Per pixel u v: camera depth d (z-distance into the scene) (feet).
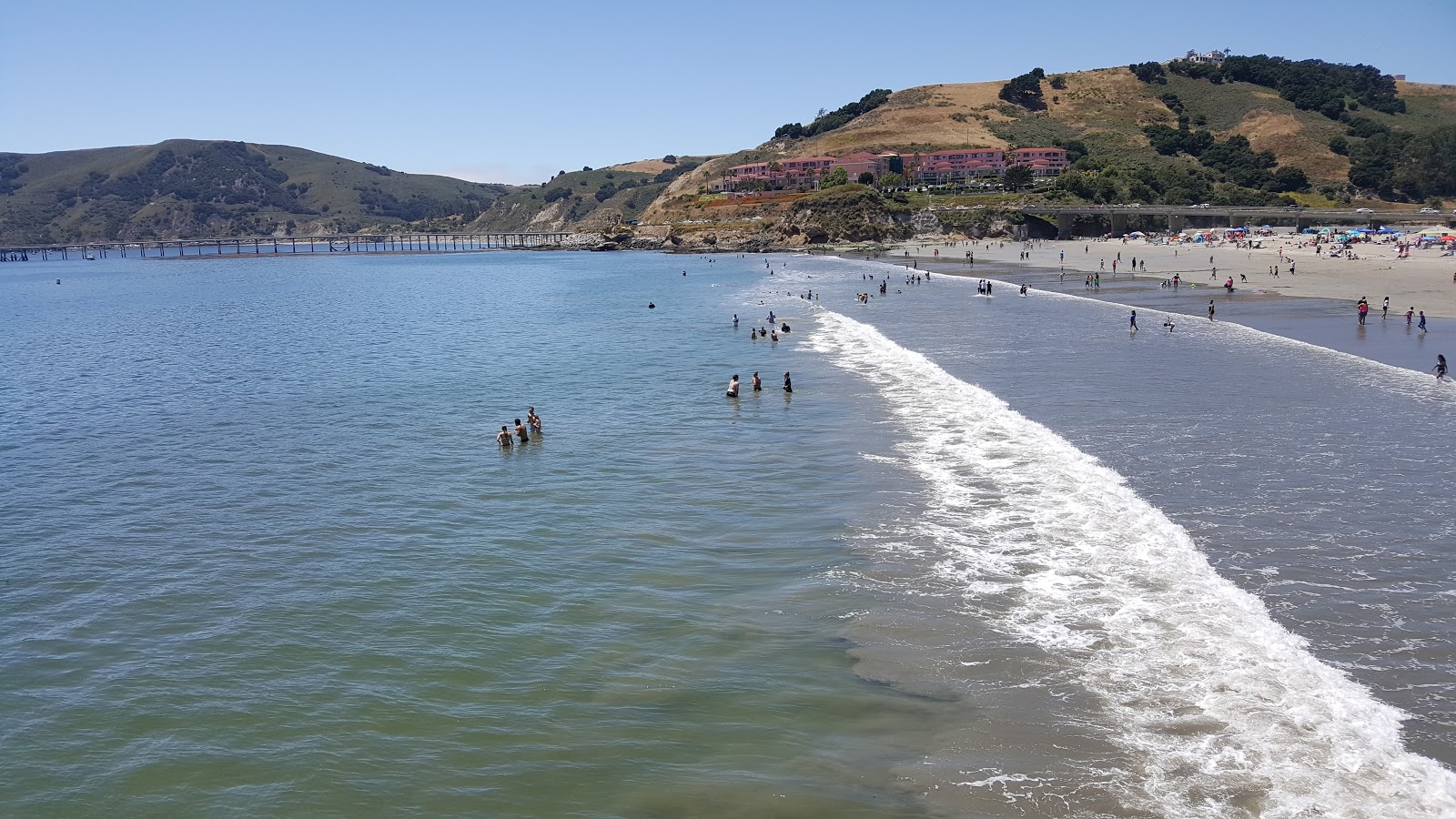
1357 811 40.06
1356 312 213.46
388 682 54.90
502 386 154.51
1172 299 253.85
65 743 49.29
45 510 90.12
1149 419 113.60
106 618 64.69
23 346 229.86
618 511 86.38
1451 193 652.07
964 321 221.46
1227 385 133.49
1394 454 95.04
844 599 64.49
